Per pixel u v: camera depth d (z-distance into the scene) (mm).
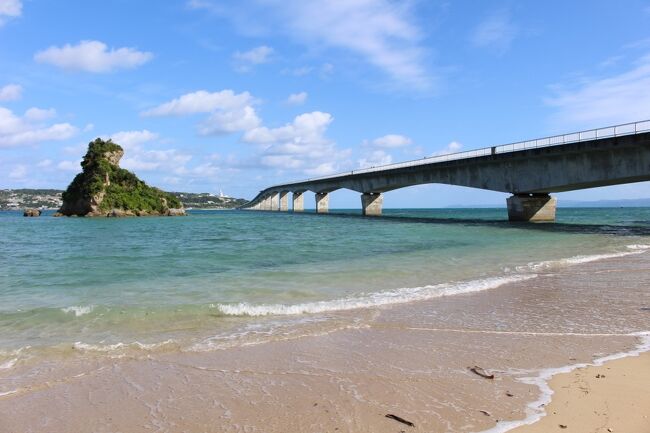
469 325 8945
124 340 7996
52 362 6859
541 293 12078
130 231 46281
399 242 27859
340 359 6941
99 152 103938
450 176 57250
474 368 6465
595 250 22906
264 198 183625
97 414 5164
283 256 21125
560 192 50812
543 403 5219
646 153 35531
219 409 5230
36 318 9461
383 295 11789
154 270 17031
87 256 22141
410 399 5422
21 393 5746
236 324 9008
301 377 6191
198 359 6957
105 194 99375
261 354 7188
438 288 12727
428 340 7941
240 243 28891
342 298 11445
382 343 7773
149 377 6242
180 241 31953
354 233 36812
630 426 4590
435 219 68688
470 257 19875
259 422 4887
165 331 8555
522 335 8242
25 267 18125
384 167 72062
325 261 19078
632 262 18234
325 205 113125
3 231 47281
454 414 4973
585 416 4844
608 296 11680
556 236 32344
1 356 7105
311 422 4855
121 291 12648
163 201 111312
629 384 5781
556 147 41625
